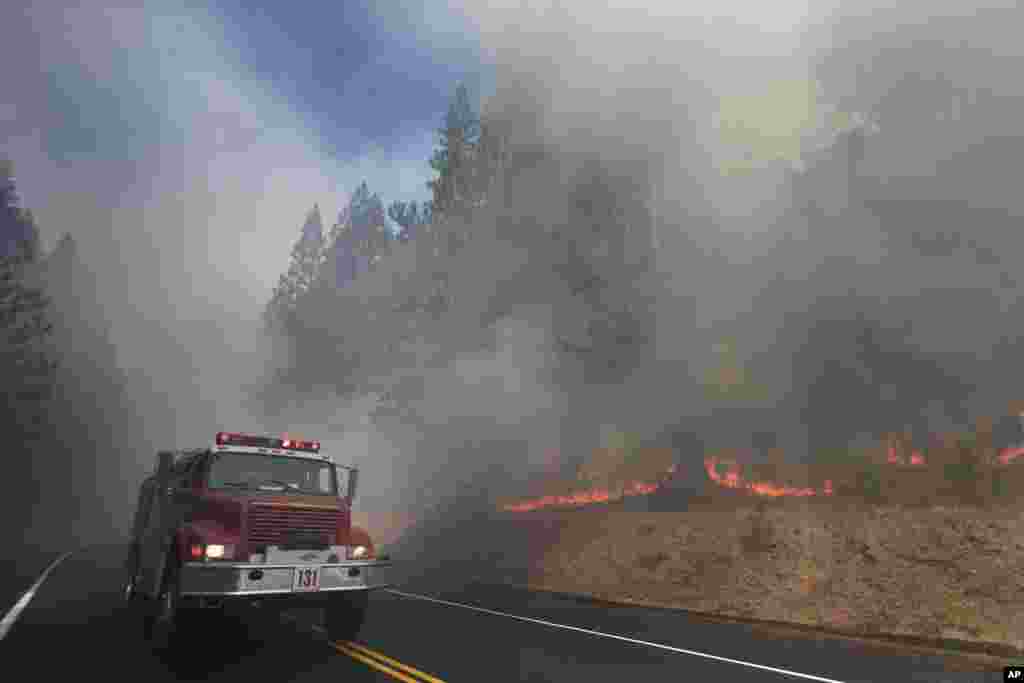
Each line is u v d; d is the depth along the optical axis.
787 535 11.15
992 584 8.31
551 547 14.58
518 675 5.98
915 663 6.69
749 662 6.71
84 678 5.52
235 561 6.73
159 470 8.85
